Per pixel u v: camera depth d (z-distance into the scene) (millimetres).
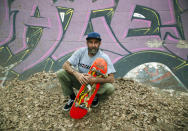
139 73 3695
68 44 4480
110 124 2148
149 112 2354
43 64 4137
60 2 5086
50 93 2984
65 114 2383
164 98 2818
